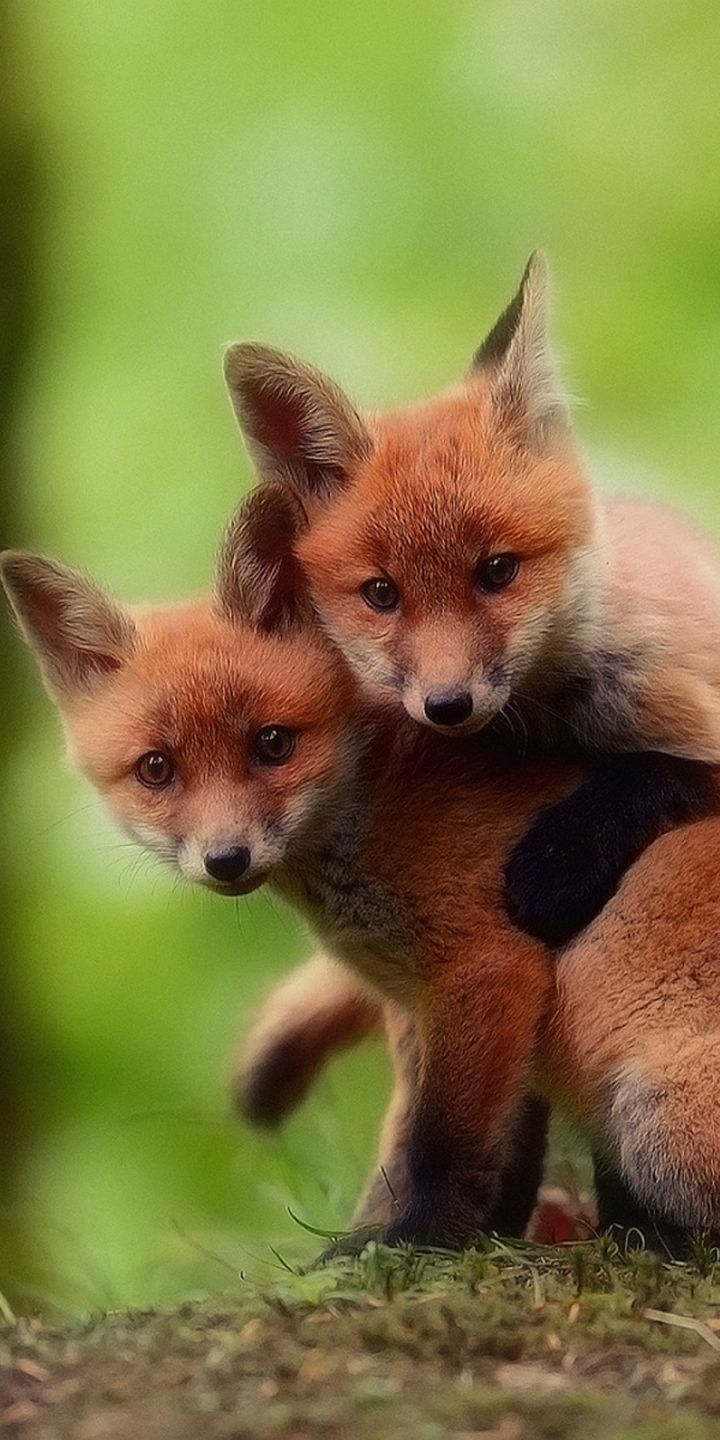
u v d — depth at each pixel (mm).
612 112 18078
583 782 9984
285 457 10789
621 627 10555
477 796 9633
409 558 10172
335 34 18828
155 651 9984
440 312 17422
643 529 11695
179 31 19078
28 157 15781
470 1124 9039
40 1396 6266
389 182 18219
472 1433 5777
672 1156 8578
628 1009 8875
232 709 9648
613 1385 6363
